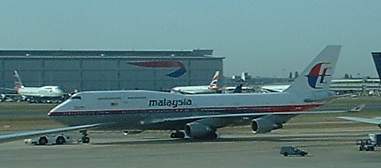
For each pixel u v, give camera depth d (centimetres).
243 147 10506
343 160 8306
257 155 9094
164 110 12275
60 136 11531
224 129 15575
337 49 13612
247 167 7556
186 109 12444
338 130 15000
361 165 7706
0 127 16375
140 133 14050
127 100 12044
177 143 11488
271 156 8925
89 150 10156
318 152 9475
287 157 8769
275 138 12562
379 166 7594
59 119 11625
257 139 12331
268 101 13038
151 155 9231
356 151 9612
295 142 11469
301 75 13350
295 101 13225
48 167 7738
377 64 9188
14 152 9906
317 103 13425
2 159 8800
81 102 11769
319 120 18938
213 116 12388
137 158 8800
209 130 12288
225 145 10931
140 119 12125
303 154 9006
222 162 8169
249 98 12950
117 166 7794
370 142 9769
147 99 12194
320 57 13500
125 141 12019
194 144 11219
